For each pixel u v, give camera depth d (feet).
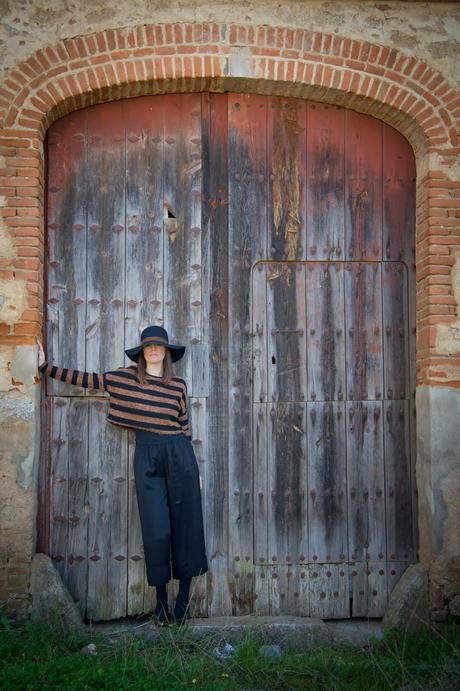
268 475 15.94
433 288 15.30
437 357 15.21
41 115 14.94
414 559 15.99
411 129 16.05
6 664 12.60
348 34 15.58
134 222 15.96
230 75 15.34
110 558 15.51
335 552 15.93
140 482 14.61
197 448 15.84
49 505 15.44
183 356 15.90
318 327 16.20
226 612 15.67
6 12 14.98
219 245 16.12
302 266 16.25
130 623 15.39
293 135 16.35
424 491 15.53
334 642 14.74
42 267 15.40
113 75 15.16
